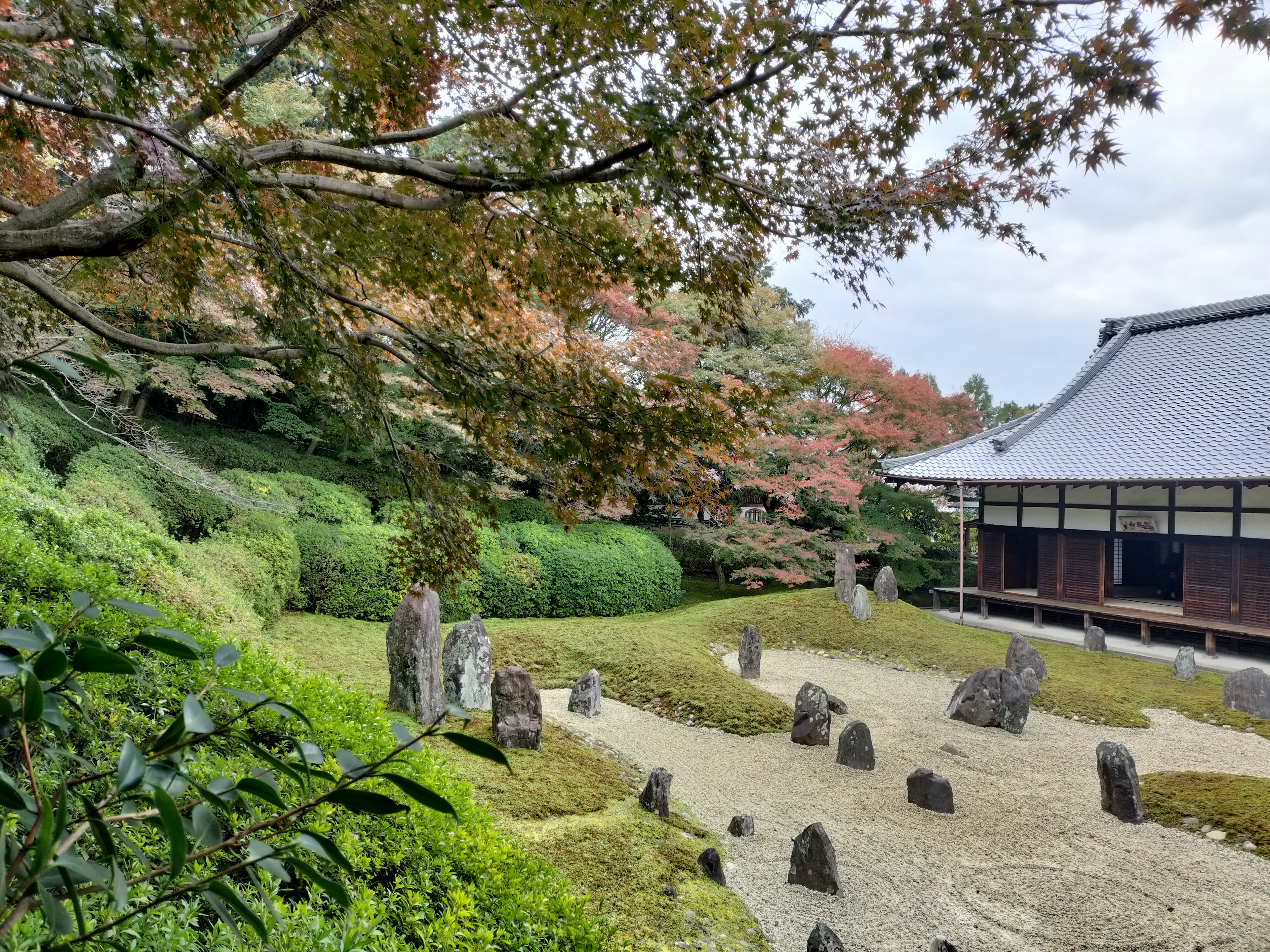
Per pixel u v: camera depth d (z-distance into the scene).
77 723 3.02
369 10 2.07
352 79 2.20
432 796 0.70
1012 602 16.44
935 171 2.42
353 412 3.02
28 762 0.68
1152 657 13.20
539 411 2.76
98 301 4.15
